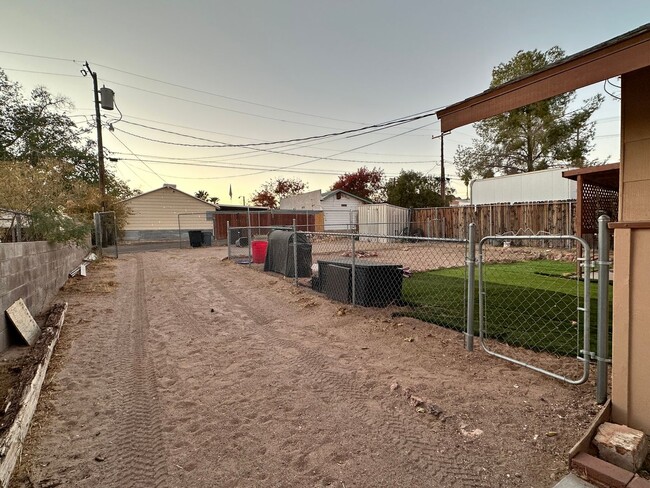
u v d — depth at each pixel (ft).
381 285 16.49
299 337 13.19
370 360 10.73
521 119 67.31
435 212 60.64
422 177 79.66
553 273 26.07
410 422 7.33
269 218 76.64
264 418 7.70
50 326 13.94
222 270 30.73
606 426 6.27
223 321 15.75
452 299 17.81
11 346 12.40
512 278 24.20
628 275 6.41
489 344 11.37
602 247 7.25
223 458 6.36
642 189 6.40
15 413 6.99
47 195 31.78
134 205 81.92
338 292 17.88
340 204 90.99
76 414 8.00
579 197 24.02
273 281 23.88
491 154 75.66
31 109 63.16
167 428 7.39
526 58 64.95
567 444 6.30
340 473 5.88
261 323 15.30
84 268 29.86
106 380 9.84
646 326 6.22
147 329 14.74
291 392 8.89
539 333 12.25
